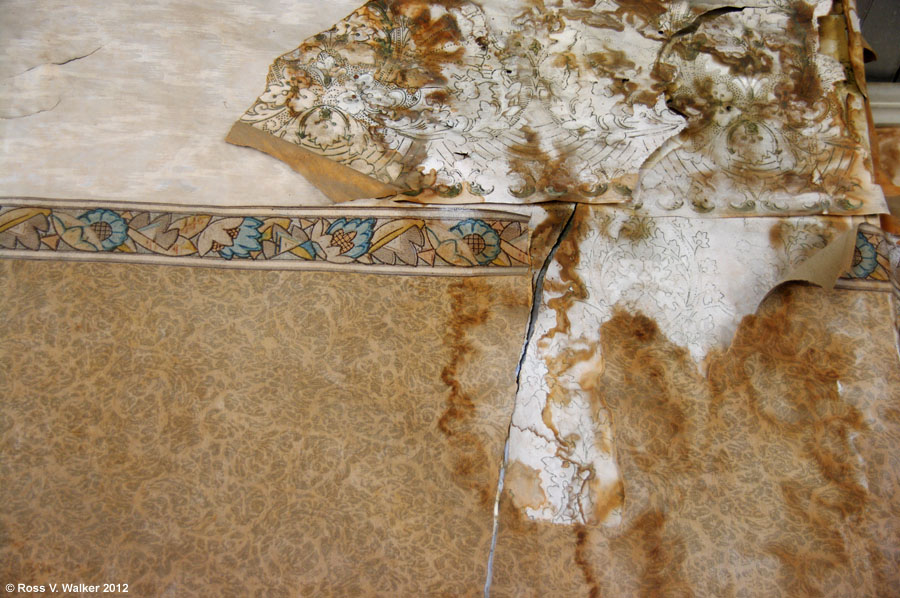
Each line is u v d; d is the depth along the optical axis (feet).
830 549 3.05
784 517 3.09
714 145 3.59
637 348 3.31
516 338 3.28
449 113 3.58
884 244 3.49
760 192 3.53
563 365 3.27
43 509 2.95
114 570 2.89
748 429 3.21
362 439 3.10
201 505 2.99
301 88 3.59
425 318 3.29
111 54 3.63
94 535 2.93
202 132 3.51
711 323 3.36
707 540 3.05
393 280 3.34
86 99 3.55
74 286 3.25
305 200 3.43
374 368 3.21
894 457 3.18
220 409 3.11
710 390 3.26
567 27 3.72
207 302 3.25
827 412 3.24
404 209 3.43
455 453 3.11
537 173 3.51
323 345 3.22
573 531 3.05
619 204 3.49
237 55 3.64
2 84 3.57
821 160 3.58
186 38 3.66
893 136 4.07
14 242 3.30
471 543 3.01
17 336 3.17
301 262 3.34
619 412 3.22
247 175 3.46
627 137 3.58
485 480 3.08
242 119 3.53
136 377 3.14
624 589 2.98
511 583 2.97
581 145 3.56
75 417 3.07
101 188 3.41
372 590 2.92
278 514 2.99
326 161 3.48
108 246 3.31
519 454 3.14
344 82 3.60
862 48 3.74
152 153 3.48
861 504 3.11
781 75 3.69
